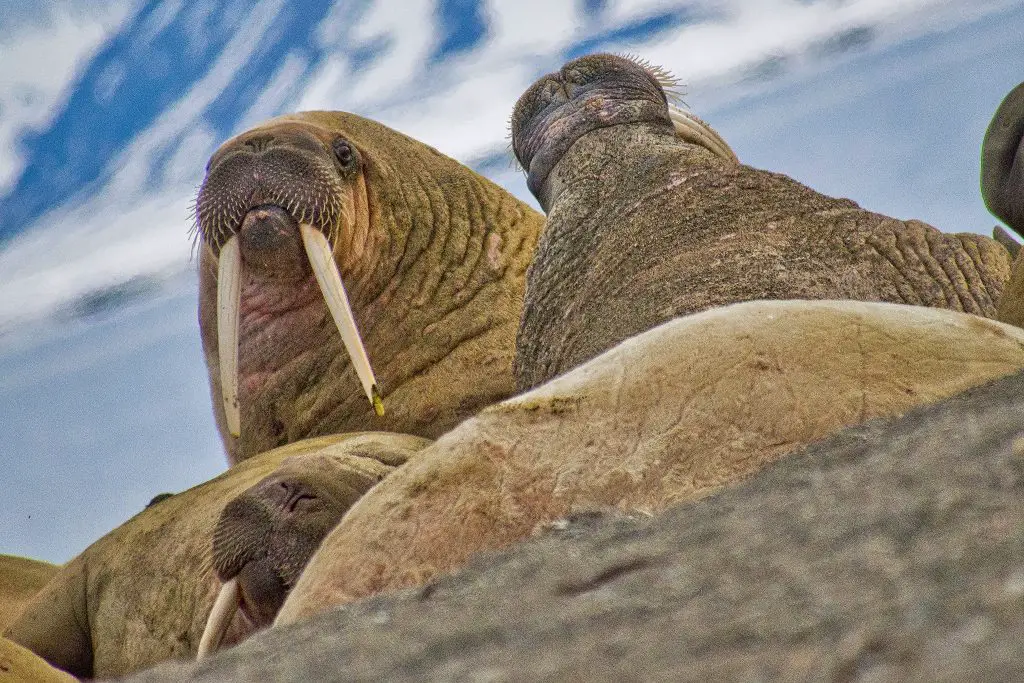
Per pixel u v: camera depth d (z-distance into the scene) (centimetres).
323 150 3372
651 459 1525
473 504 1560
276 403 3475
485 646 830
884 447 1079
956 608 669
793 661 668
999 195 1898
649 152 2755
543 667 755
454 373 3403
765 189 2484
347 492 2341
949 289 2248
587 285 2536
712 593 809
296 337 3450
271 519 2281
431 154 3750
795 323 1588
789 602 751
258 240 3198
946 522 809
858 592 734
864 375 1541
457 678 774
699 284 2266
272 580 2256
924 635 654
